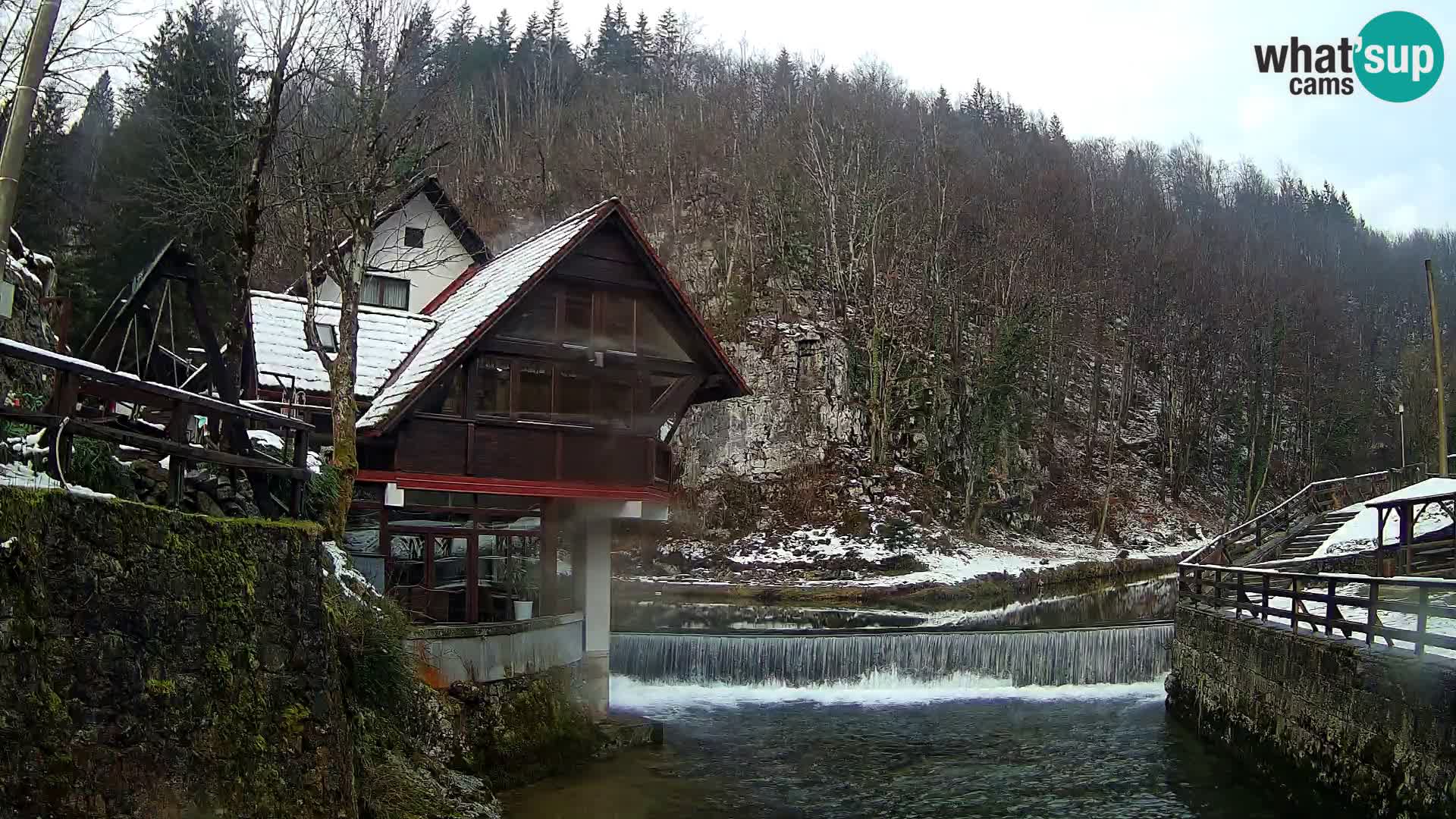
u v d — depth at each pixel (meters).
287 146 18.58
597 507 20.59
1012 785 17.55
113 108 37.28
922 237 65.69
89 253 33.69
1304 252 108.25
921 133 79.69
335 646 11.32
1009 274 65.94
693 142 74.44
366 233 17.39
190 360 21.53
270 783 8.82
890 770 18.44
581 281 20.22
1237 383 75.31
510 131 77.38
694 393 22.38
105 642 7.41
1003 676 26.09
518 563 22.58
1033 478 59.59
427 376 18.28
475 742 15.52
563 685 19.05
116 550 7.64
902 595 40.44
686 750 19.53
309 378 20.02
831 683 25.66
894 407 56.78
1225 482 70.62
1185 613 22.72
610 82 88.31
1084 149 110.50
